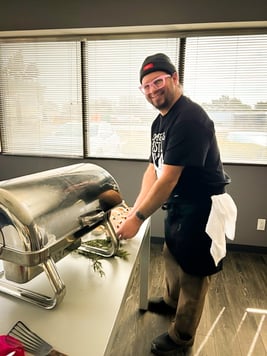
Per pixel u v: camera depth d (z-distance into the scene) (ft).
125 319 5.81
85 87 9.17
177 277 5.28
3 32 8.74
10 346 1.98
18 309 2.52
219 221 4.32
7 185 2.56
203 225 4.31
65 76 9.25
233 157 8.70
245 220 8.84
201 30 8.09
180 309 4.69
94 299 2.68
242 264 8.20
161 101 4.20
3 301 2.63
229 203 4.58
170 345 4.89
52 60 9.21
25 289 2.80
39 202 2.57
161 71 4.09
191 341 4.95
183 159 3.90
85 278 3.05
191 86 8.52
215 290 6.91
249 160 8.64
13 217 2.33
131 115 9.14
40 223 2.46
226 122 8.55
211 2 7.45
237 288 7.00
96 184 3.40
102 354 2.04
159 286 6.98
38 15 8.39
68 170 3.36
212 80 8.38
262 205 8.70
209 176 4.30
